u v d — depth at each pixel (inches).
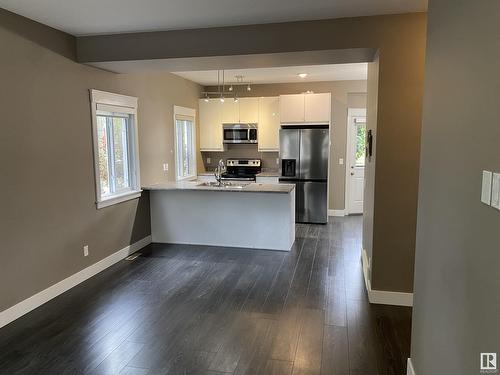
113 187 188.9
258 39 138.9
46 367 99.8
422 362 81.7
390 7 120.3
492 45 48.3
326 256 192.7
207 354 105.2
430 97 78.4
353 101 288.7
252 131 293.1
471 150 55.2
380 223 135.5
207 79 275.0
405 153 130.9
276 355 104.7
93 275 166.4
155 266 178.2
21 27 127.8
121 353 105.9
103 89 172.6
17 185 127.3
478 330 52.1
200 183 229.1
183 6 118.8
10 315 125.2
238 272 169.8
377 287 137.7
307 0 114.2
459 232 60.0
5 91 122.0
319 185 269.4
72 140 153.0
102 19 131.7
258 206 203.8
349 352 106.1
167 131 241.0
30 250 133.1
